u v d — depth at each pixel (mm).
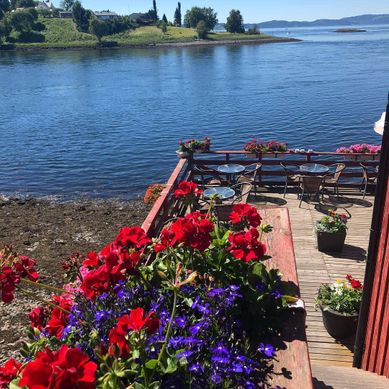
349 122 21672
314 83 34812
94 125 22656
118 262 2031
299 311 2389
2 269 1973
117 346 1636
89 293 1962
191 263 2371
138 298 2213
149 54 70938
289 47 80688
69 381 1232
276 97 29172
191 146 9203
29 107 28094
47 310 2344
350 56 57094
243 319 2268
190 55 67625
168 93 32531
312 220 7480
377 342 3732
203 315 2072
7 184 13867
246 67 48625
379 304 3645
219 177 9383
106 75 44312
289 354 2109
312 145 18203
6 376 1699
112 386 1572
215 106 26875
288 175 9008
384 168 3377
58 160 16547
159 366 1718
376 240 3615
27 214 11164
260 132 20531
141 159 16516
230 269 2379
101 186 13547
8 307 6633
